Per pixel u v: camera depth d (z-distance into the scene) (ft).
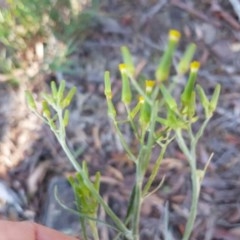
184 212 0.56
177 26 0.73
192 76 0.22
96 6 0.71
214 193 0.57
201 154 0.60
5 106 0.66
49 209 0.55
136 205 0.26
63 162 0.61
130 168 0.60
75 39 0.71
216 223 0.55
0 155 0.62
